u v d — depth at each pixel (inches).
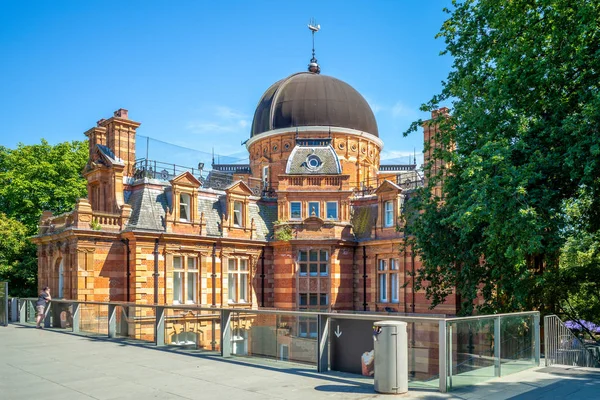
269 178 1774.1
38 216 1641.2
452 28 915.4
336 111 1749.5
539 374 524.7
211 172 1531.7
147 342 748.0
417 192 898.7
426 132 1338.6
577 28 668.1
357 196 1470.2
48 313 974.4
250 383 472.4
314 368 543.5
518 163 699.4
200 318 746.8
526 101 753.6
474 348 482.3
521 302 754.2
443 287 910.4
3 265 1483.8
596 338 1013.2
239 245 1346.0
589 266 887.7
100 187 1283.2
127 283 1181.7
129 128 1342.3
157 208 1248.2
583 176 652.1
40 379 494.6
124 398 420.8
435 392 440.1
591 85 700.0
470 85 817.5
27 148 1699.1
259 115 1851.6
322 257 1359.5
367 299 1343.5
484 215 647.1
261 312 584.4
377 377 438.0
